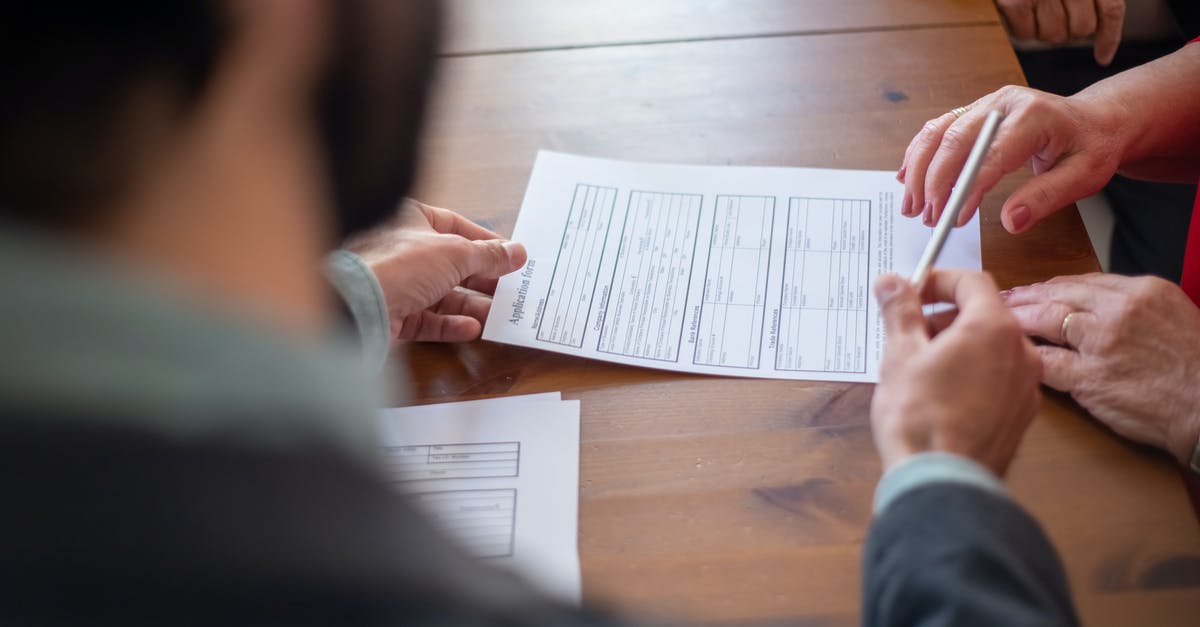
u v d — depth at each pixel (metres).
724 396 0.73
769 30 1.04
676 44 1.03
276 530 0.26
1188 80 0.86
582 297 0.80
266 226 0.29
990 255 0.81
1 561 0.24
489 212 0.88
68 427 0.24
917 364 0.55
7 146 0.24
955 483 0.48
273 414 0.26
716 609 0.61
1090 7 1.08
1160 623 0.59
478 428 0.72
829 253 0.81
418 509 0.30
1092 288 0.72
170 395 0.25
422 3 0.30
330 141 0.31
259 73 0.27
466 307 0.81
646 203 0.87
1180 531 0.63
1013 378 0.56
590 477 0.68
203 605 0.25
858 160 0.89
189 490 0.25
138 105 0.25
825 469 0.68
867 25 1.03
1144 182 1.29
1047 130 0.81
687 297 0.79
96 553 0.24
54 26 0.23
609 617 0.34
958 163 0.81
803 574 0.62
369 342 0.71
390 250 0.77
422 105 0.33
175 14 0.24
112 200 0.26
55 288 0.25
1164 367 0.67
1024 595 0.43
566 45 1.04
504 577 0.31
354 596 0.26
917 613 0.43
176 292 0.26
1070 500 0.65
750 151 0.91
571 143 0.94
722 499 0.67
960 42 1.00
